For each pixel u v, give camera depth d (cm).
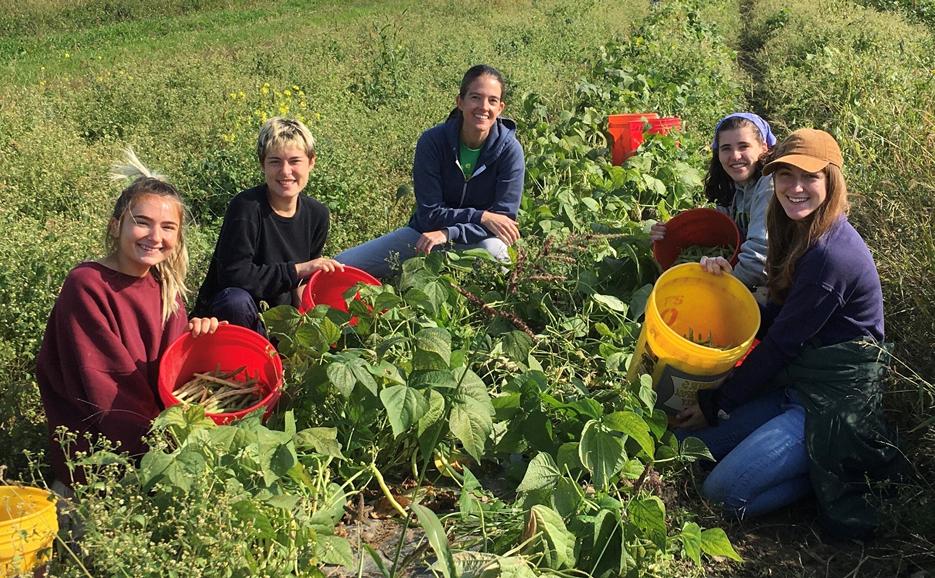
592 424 297
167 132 790
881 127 636
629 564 271
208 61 1159
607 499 277
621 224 510
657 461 310
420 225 490
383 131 777
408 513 311
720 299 372
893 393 362
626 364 377
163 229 313
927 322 380
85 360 302
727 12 1908
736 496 330
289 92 833
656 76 966
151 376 330
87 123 824
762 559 311
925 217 439
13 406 351
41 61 1371
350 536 302
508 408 321
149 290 324
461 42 1310
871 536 320
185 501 239
